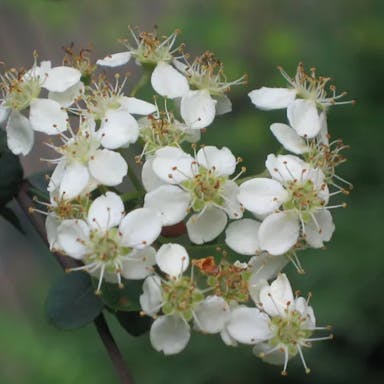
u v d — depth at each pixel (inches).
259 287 4.5
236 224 4.5
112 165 4.5
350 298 8.2
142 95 5.2
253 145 9.1
